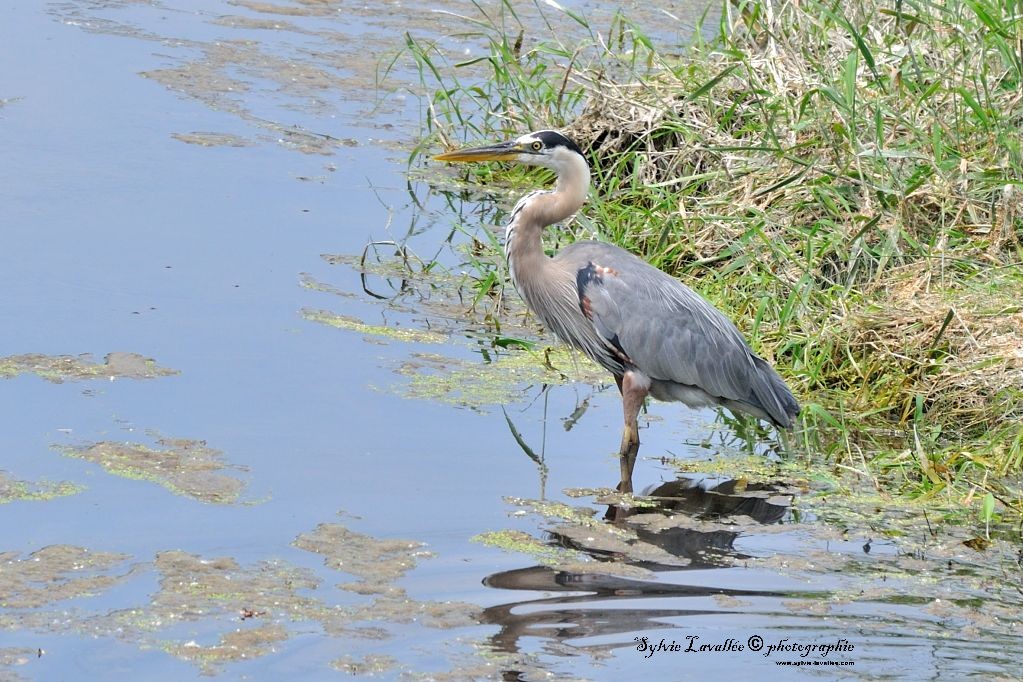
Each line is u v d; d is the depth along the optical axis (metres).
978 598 9.09
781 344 13.09
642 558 9.48
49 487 9.99
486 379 12.72
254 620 8.30
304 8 25.00
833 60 16.66
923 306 13.02
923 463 11.14
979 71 15.66
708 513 10.35
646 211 15.22
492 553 9.40
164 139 18.34
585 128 17.78
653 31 22.80
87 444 10.70
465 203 17.39
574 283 12.12
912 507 10.66
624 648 8.19
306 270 14.95
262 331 13.28
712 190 15.84
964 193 14.26
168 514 9.69
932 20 16.28
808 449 11.78
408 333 13.65
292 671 7.76
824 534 10.06
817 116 15.09
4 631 8.05
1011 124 14.95
